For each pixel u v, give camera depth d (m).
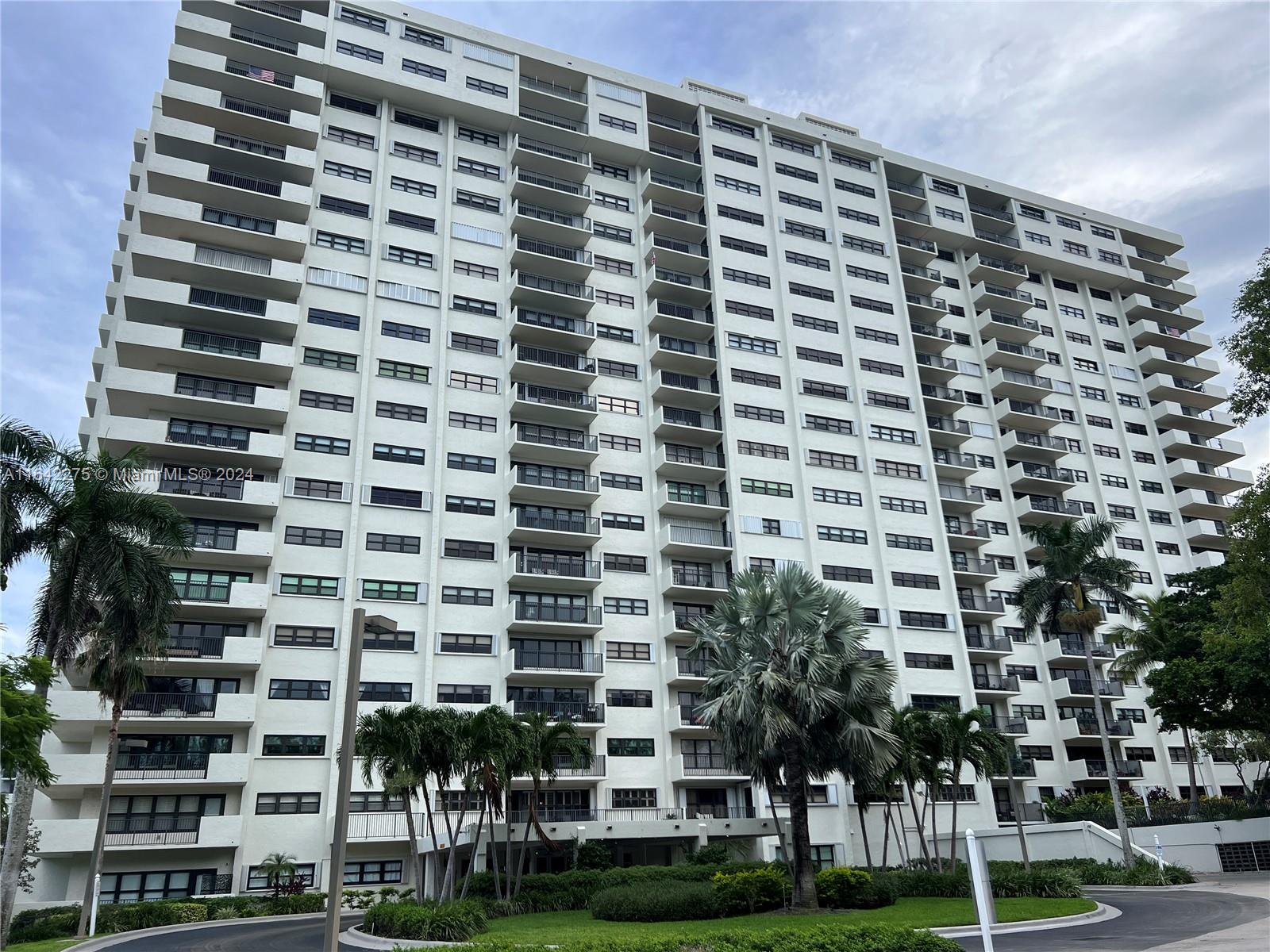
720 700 32.00
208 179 51.53
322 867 42.44
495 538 52.62
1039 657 65.25
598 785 49.06
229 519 47.16
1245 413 30.80
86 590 29.38
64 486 29.58
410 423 53.00
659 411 58.72
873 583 60.19
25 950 26.08
